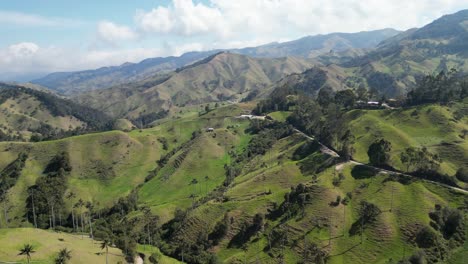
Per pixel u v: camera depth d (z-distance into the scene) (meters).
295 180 198.50
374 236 152.12
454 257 141.25
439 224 151.75
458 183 171.62
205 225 185.12
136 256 161.75
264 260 154.88
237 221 178.25
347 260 145.38
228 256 164.25
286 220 169.88
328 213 164.88
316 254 148.50
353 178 186.38
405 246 145.50
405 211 159.38
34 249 128.38
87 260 135.25
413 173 181.38
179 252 175.38
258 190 198.50
